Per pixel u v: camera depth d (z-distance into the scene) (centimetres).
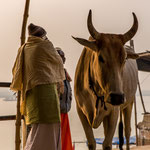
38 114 273
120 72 293
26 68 286
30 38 294
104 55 295
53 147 275
